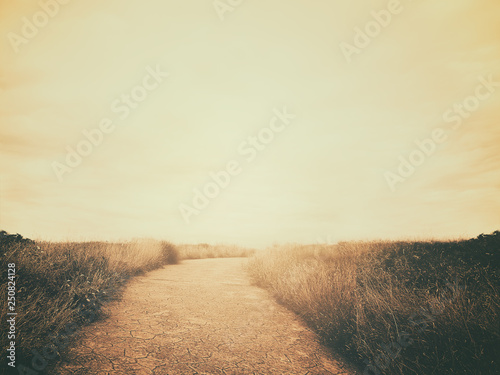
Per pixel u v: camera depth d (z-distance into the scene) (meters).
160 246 13.79
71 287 4.80
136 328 4.35
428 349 3.30
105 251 8.43
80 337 3.78
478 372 2.78
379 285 5.22
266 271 8.78
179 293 6.87
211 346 3.95
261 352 3.88
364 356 3.69
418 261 6.92
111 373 3.00
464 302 3.55
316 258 10.38
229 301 6.42
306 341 4.30
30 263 4.75
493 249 6.98
